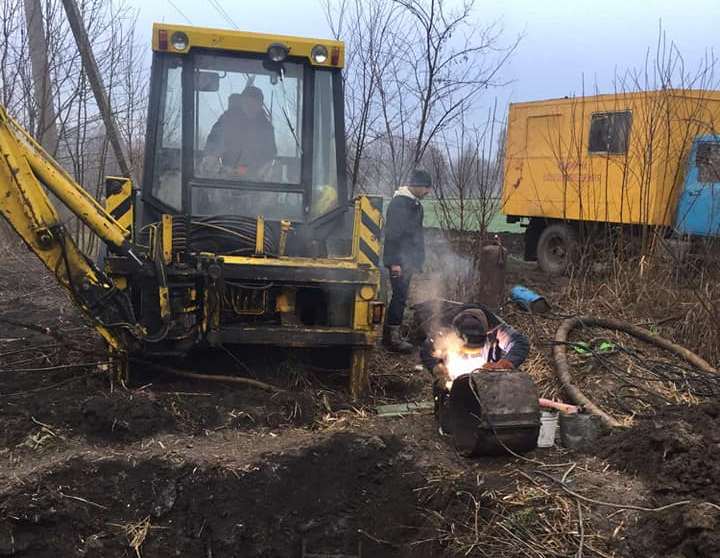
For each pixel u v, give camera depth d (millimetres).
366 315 5230
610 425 4734
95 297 4855
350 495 4398
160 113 5430
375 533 4297
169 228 4961
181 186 5465
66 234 4758
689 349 6340
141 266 4855
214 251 5363
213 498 4188
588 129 10477
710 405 4547
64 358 5602
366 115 9977
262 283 5145
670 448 4105
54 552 3904
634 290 7398
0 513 3848
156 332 4973
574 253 10281
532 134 11594
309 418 4945
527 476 4152
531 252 12195
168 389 5102
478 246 7973
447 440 4707
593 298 7609
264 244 5293
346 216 5762
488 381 4430
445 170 8578
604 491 3984
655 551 3480
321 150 5680
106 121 9750
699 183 8984
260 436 4664
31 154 4676
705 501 3723
